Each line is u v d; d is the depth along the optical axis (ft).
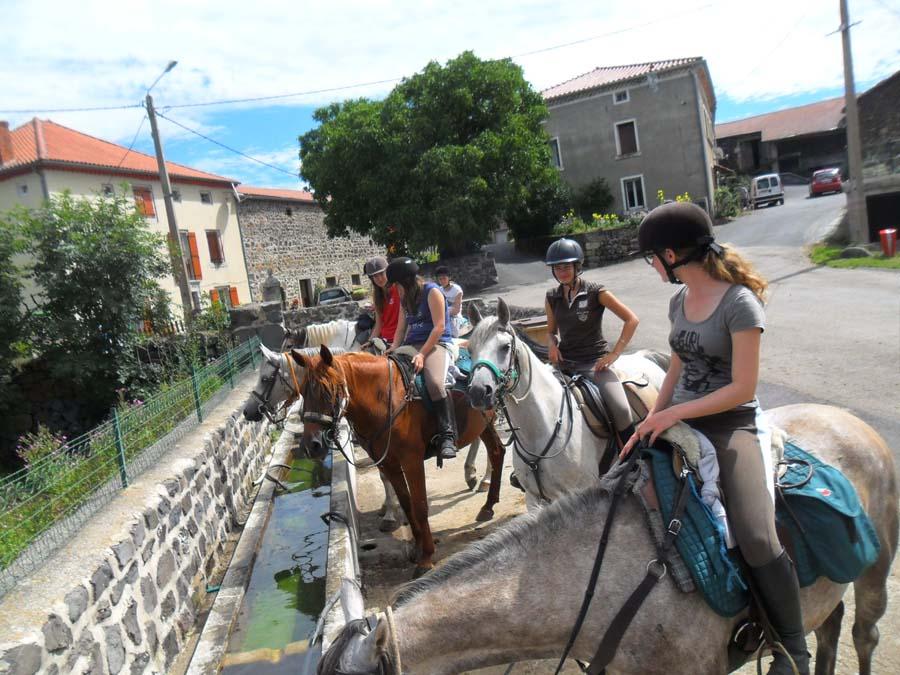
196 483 18.89
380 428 17.81
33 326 46.83
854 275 51.96
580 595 7.39
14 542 11.89
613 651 7.22
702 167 104.68
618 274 75.72
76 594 10.88
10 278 46.68
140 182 88.17
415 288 18.98
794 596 7.28
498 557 7.68
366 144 78.07
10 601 10.39
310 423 17.51
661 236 7.58
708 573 7.09
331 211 85.92
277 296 57.88
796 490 7.99
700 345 7.65
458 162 75.92
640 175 107.76
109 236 47.57
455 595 7.41
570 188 108.27
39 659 9.50
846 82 63.57
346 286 129.08
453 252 85.97
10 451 46.98
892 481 9.49
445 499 23.22
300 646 13.98
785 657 7.40
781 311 42.65
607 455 14.83
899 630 11.84
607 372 14.97
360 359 18.34
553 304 15.79
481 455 28.27
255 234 108.88
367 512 23.12
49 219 47.32
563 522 7.80
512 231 106.93
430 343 18.39
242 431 26.66
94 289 46.19
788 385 26.86
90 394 47.83
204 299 58.59
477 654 7.45
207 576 18.37
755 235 84.07
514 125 79.46
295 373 20.56
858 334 33.73
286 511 23.00
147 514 14.69
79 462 14.67
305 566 18.24
